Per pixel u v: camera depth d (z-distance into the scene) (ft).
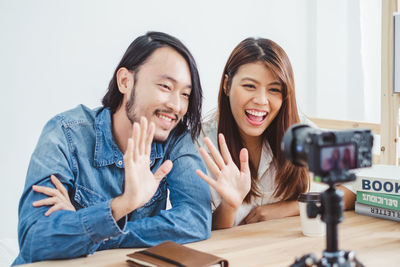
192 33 7.91
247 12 8.52
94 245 3.54
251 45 5.03
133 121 4.50
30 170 3.93
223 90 5.31
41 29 6.57
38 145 4.11
